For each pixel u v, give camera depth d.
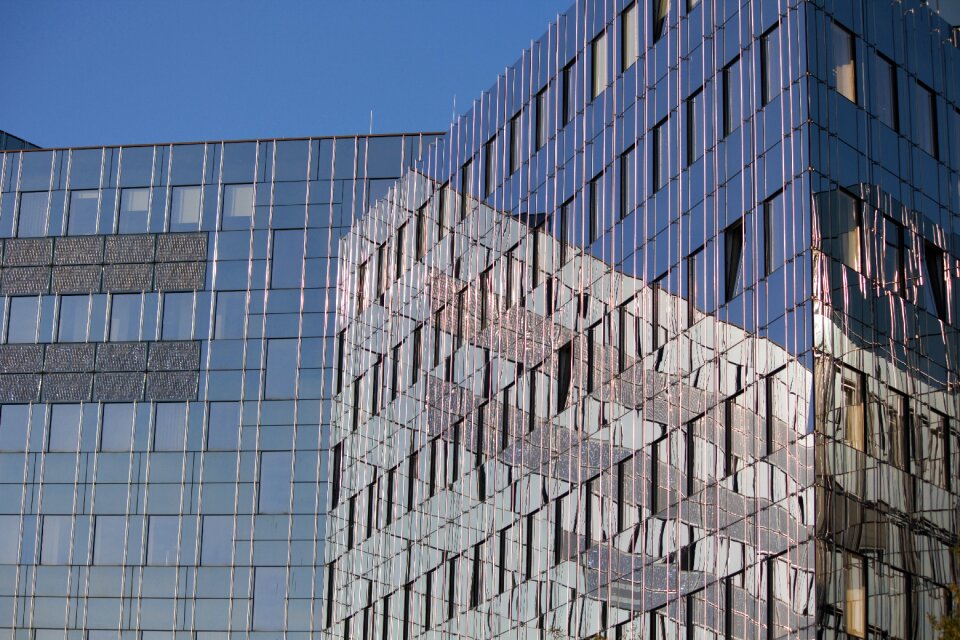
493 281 80.56
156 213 108.25
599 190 71.31
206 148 108.81
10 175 110.69
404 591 86.12
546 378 73.94
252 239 106.38
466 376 82.31
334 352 102.56
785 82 58.56
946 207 60.62
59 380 106.44
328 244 105.12
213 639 99.69
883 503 54.69
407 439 88.56
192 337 105.38
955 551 51.28
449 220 86.81
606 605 66.00
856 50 59.19
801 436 54.41
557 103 76.38
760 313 57.94
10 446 105.62
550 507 71.88
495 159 82.12
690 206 63.75
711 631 58.28
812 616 52.47
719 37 63.44
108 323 106.88
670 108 66.31
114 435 104.81
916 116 60.69
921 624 54.28
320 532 100.19
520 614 73.25
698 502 60.25
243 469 102.38
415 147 106.12
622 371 67.25
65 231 109.12
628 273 67.69
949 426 57.62
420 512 85.56
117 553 102.62
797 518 53.97
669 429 62.97
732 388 58.97
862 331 55.94
